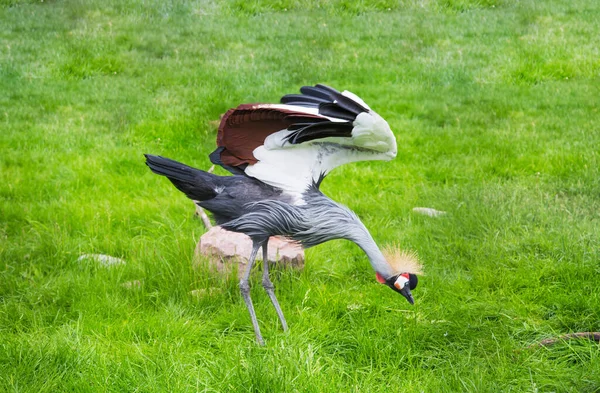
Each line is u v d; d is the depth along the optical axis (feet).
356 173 50.65
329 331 30.53
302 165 29.84
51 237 39.01
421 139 56.49
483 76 69.97
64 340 28.43
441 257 37.50
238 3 90.22
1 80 68.23
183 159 53.98
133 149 54.75
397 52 76.18
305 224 29.50
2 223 42.34
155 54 76.18
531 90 66.39
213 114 61.16
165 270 35.40
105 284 34.06
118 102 63.72
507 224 40.16
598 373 26.25
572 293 32.94
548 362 27.71
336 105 27.73
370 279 36.29
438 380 26.40
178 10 88.53
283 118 28.37
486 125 59.16
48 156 52.90
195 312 32.14
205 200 30.42
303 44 78.74
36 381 25.67
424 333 29.84
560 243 37.47
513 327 30.40
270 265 35.06
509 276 34.83
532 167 50.83
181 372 26.35
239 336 30.66
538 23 82.28
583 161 50.29
